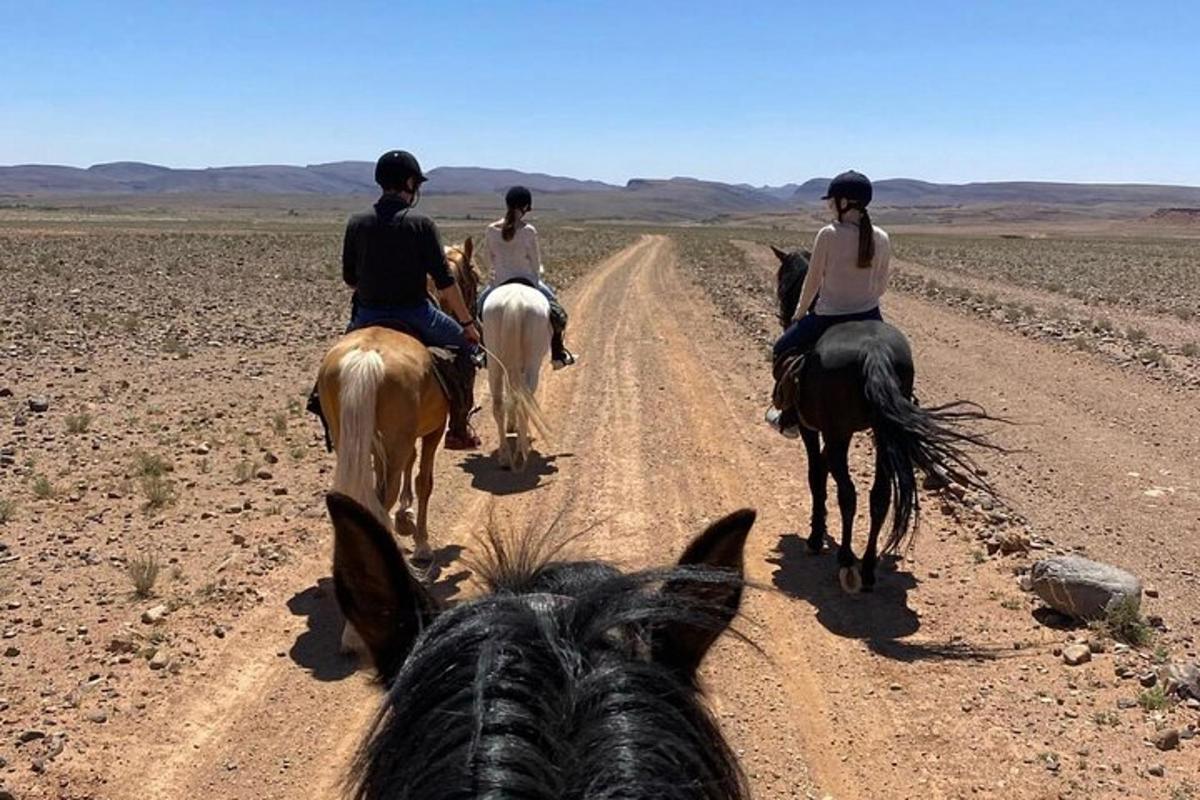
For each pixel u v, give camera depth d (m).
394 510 8.32
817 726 5.38
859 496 9.30
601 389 14.31
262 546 7.55
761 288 32.59
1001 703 5.58
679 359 17.11
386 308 6.79
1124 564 7.64
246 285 27.61
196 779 4.79
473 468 10.14
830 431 6.95
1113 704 5.55
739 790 1.70
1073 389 14.65
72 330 17.30
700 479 9.86
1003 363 16.95
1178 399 14.03
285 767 4.90
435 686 1.61
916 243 83.06
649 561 7.62
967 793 4.77
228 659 5.93
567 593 1.91
